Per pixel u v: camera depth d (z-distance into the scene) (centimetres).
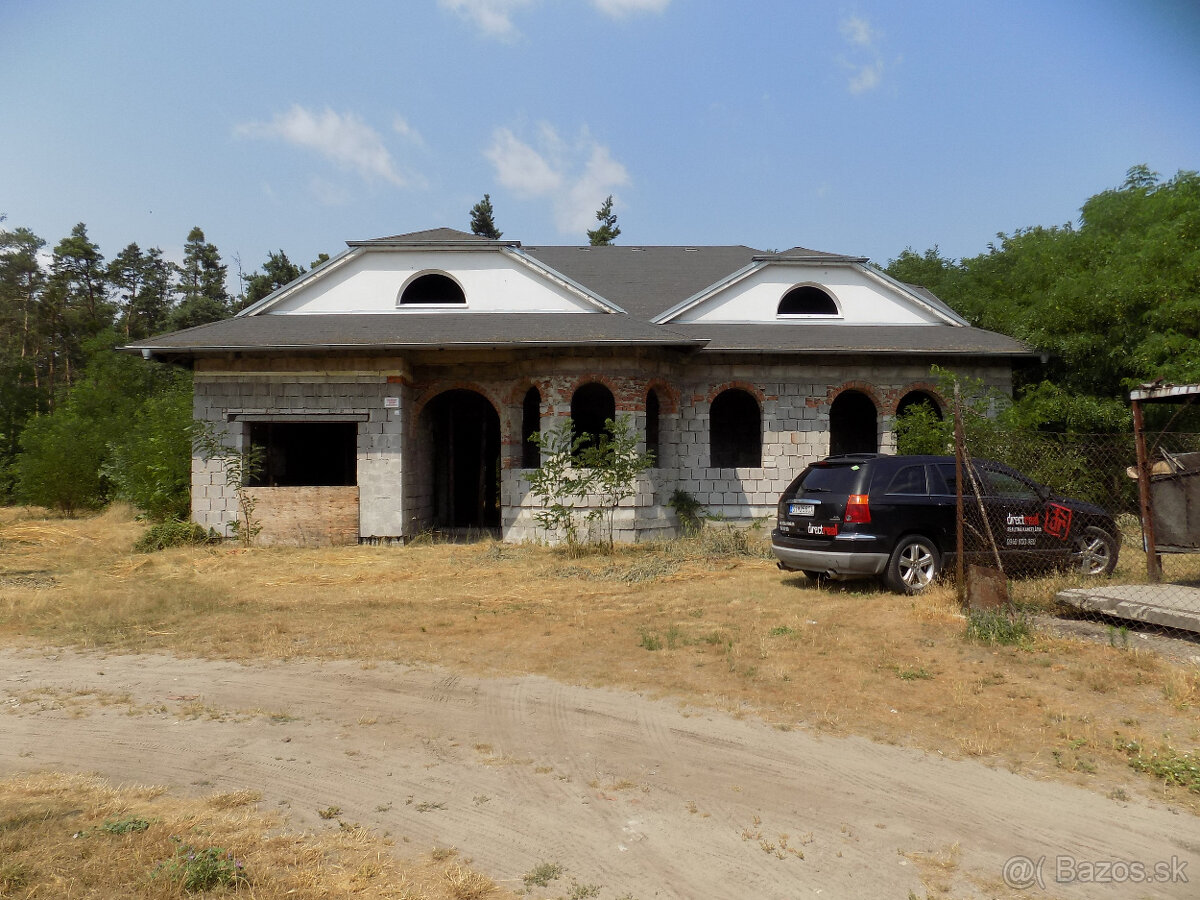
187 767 498
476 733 555
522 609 948
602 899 348
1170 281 1578
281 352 1551
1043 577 972
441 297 1886
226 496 1560
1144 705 571
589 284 2017
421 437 1750
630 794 457
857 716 571
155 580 1165
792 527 1009
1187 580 955
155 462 1750
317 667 720
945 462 991
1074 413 1648
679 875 368
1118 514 1384
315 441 1914
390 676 692
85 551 1459
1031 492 1010
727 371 1698
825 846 393
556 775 484
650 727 563
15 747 531
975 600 811
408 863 379
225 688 660
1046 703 580
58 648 789
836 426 1995
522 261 1752
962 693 602
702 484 1683
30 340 4541
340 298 1762
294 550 1491
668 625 844
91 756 516
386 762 505
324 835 407
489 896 350
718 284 1816
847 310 1856
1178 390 888
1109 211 2112
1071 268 1936
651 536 1578
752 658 710
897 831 408
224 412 1568
